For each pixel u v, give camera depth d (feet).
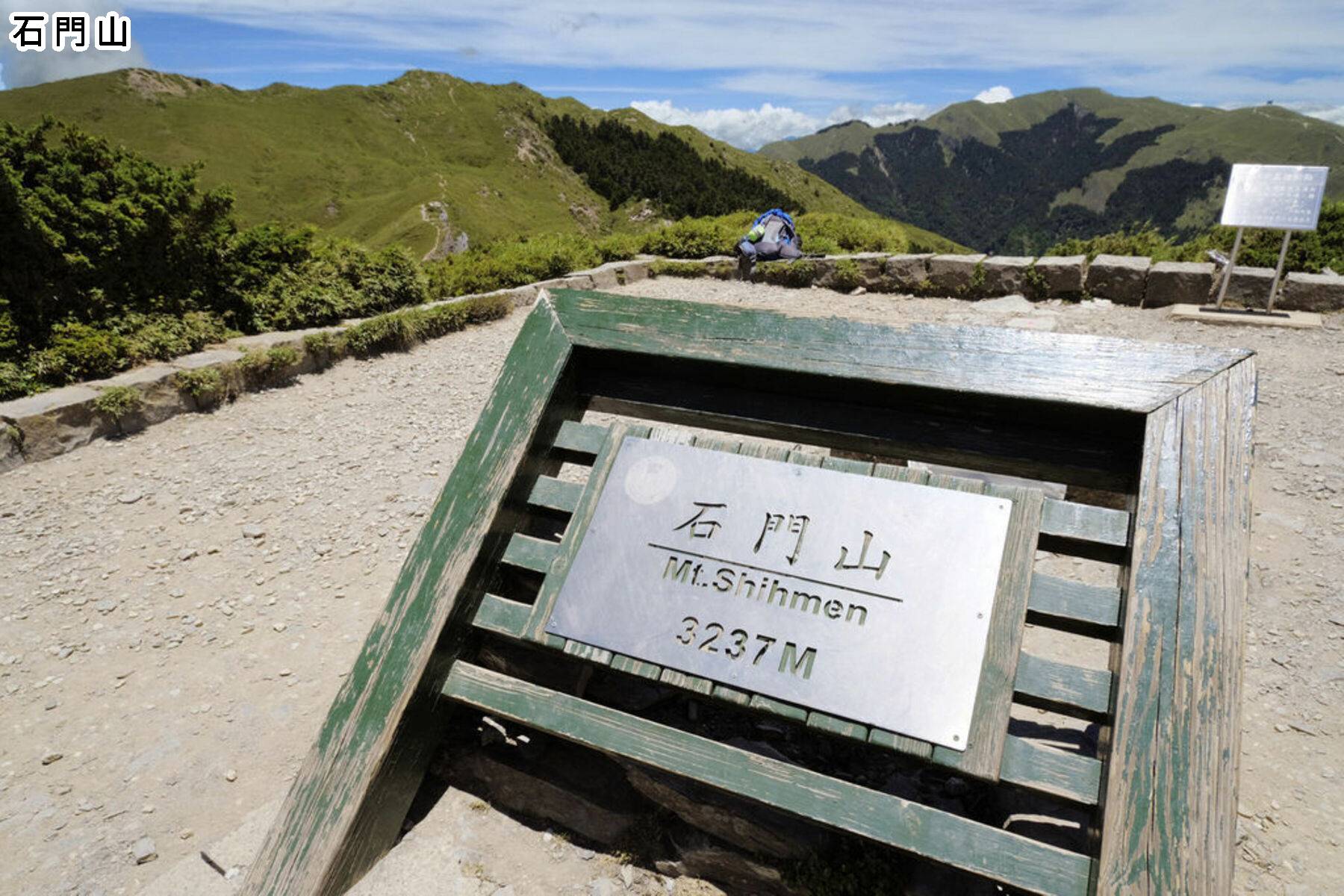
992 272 34.06
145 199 26.03
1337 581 13.71
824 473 8.27
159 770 11.03
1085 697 6.72
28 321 23.71
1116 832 5.99
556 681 9.14
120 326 25.32
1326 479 16.89
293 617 14.57
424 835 8.95
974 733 6.73
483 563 8.93
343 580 15.69
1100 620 6.98
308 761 8.29
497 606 8.88
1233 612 6.51
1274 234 34.22
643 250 44.98
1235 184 27.94
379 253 34.76
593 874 8.47
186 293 27.91
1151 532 7.02
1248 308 29.45
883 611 7.37
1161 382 7.71
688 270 41.47
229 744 11.51
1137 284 31.42
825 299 36.11
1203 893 5.64
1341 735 10.59
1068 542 7.58
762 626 7.65
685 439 9.13
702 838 8.33
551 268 40.96
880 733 6.95
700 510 8.50
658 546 8.46
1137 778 6.11
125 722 12.01
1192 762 6.06
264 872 7.95
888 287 36.60
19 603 15.17
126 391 22.56
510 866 8.57
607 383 10.34
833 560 7.75
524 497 9.48
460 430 22.85
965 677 6.94
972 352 8.35
